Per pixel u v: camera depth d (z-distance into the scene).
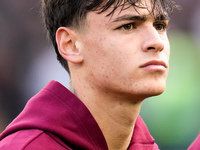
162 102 17.45
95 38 5.90
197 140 6.13
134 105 6.02
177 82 18.19
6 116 19.22
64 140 5.91
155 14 5.89
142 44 5.75
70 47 6.16
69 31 6.14
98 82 5.96
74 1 6.07
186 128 17.30
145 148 6.52
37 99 6.20
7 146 5.78
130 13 5.75
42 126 5.86
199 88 18.14
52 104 6.08
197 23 20.33
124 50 5.76
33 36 19.56
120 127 6.15
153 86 5.72
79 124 5.99
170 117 17.36
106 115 6.08
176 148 17.17
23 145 5.66
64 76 18.50
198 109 17.52
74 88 6.23
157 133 17.25
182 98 17.73
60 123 5.92
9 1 19.55
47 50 19.27
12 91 19.36
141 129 6.57
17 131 5.99
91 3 5.88
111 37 5.82
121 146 6.30
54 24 6.48
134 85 5.75
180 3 20.41
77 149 5.95
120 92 5.86
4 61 19.42
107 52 5.84
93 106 6.09
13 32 19.56
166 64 5.84
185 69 18.75
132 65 5.74
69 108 6.02
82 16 5.99
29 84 19.28
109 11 5.80
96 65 5.93
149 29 5.82
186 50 19.36
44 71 19.00
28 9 19.56
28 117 6.07
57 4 6.35
